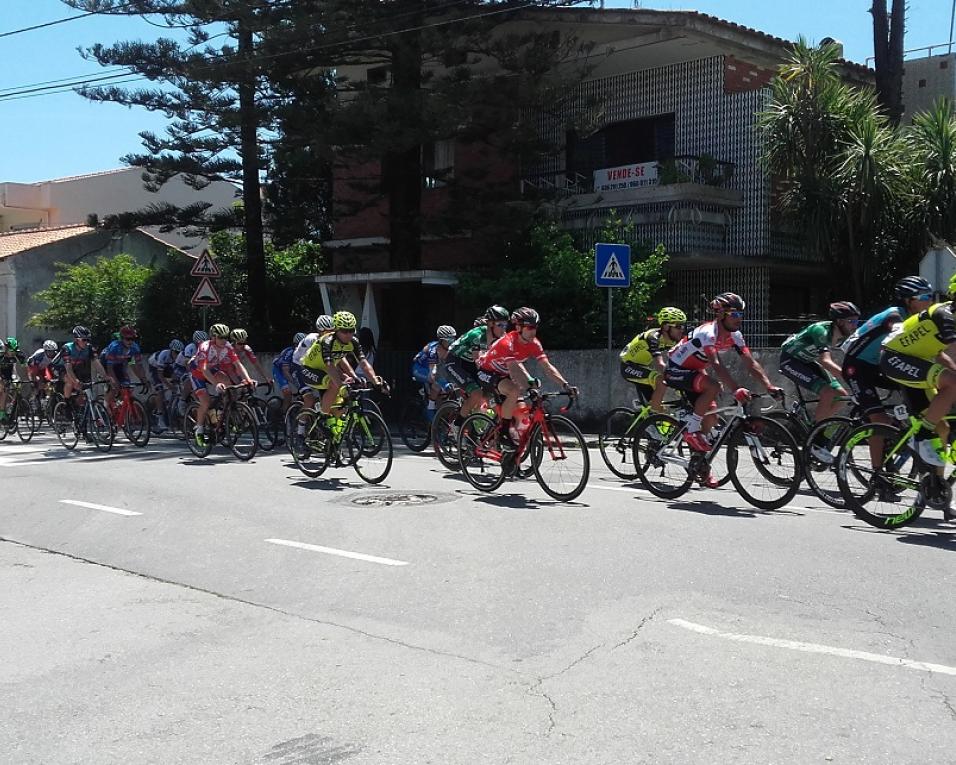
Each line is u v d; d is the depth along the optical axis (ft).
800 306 70.23
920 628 16.26
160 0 65.92
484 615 17.76
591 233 62.85
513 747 12.34
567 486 29.12
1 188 131.34
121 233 85.61
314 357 34.27
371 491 31.78
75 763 12.44
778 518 25.86
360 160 60.44
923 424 23.02
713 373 31.19
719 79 62.85
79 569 22.94
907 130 54.90
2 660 16.49
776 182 61.00
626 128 68.18
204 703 14.21
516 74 60.13
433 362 40.29
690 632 16.34
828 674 14.34
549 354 53.67
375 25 60.34
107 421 47.11
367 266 78.13
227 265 85.35
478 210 60.59
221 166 73.72
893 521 24.07
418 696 14.12
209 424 42.57
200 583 21.09
